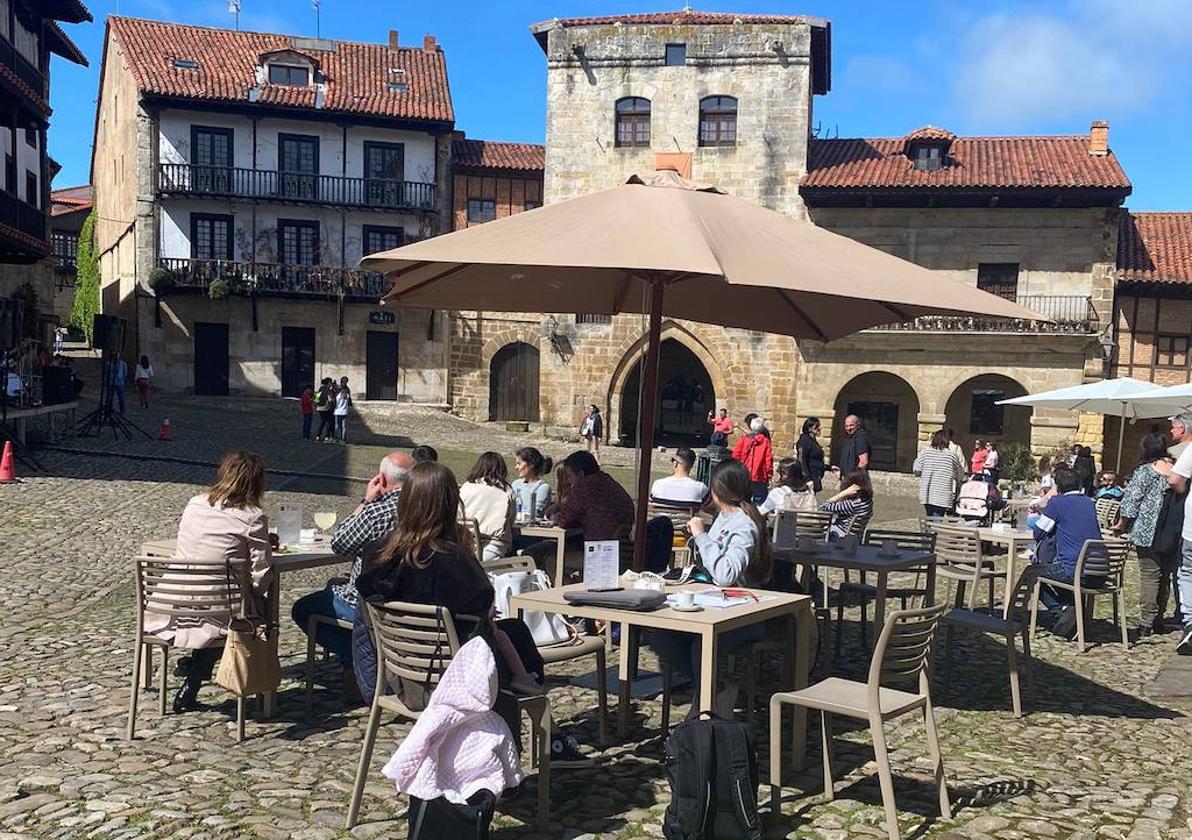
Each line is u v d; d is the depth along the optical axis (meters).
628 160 35.06
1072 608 9.30
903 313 7.30
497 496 8.25
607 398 35.69
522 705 4.58
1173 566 9.63
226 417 31.50
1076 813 4.96
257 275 36.09
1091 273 30.86
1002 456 30.28
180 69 36.59
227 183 36.12
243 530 5.87
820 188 31.72
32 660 7.25
